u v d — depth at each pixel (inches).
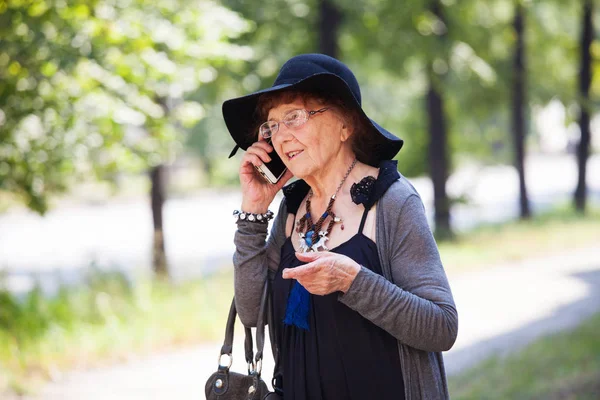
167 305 571.2
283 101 138.8
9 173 453.4
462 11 937.5
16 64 418.9
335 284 125.7
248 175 150.9
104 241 1187.3
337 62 142.1
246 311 149.9
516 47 1107.9
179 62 472.7
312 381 137.4
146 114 463.2
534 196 1701.5
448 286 133.2
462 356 469.4
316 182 142.2
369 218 136.7
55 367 455.2
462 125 1219.2
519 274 776.3
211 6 499.2
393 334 129.3
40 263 979.9
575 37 1254.3
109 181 557.0
